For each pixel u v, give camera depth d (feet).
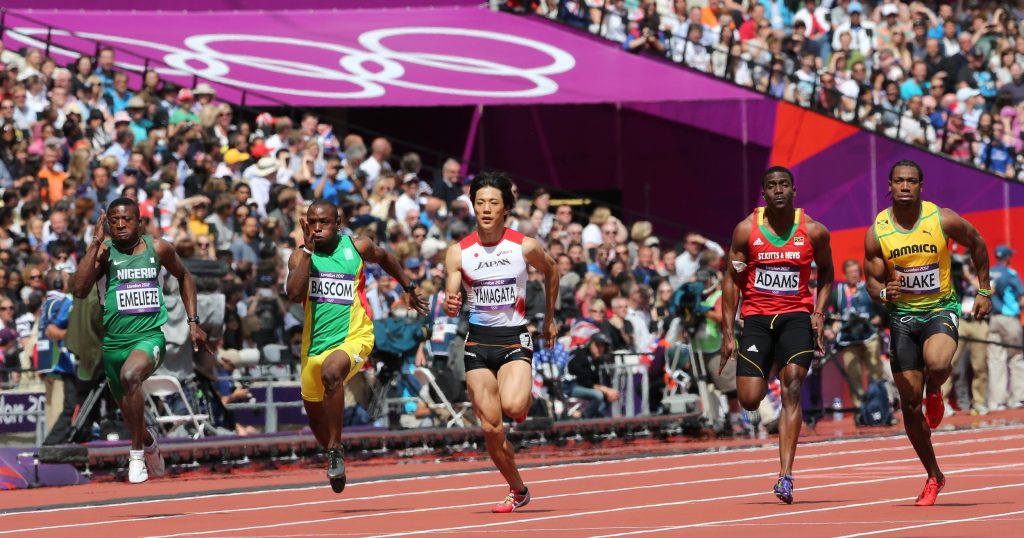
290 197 199.93
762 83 273.33
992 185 259.60
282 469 145.18
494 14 279.49
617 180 265.34
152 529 85.30
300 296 97.50
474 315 91.04
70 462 128.98
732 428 181.88
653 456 144.66
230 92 234.17
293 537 79.20
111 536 81.61
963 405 226.38
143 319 100.94
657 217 264.11
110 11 266.77
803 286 95.25
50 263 168.35
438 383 164.76
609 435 172.96
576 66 256.93
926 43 303.89
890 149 257.34
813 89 263.49
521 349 90.48
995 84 303.89
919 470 119.14
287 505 100.83
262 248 185.37
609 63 260.62
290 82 236.84
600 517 86.63
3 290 166.20
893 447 149.69
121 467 135.13
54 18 258.16
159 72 236.22
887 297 91.56
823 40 292.81
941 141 275.18
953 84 299.17
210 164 209.05
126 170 186.60
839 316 200.64
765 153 258.57
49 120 201.67
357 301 97.04
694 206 262.26
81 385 138.92
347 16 277.44
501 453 90.48
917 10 312.50
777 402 183.62
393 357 162.81
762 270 95.30
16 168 193.47
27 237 175.83
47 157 191.01
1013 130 293.43
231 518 91.71
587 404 179.73
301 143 227.20
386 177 220.02
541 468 131.85
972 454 136.15
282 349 164.14
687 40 268.00
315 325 96.43
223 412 152.56
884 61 295.07
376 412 163.53
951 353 90.12
